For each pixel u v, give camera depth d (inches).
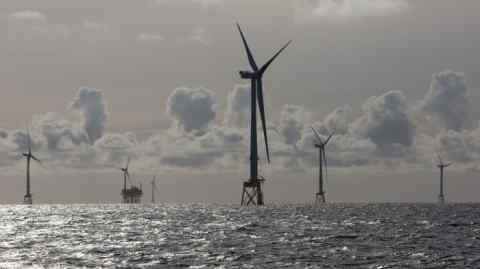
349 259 6894.7
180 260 6948.8
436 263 6579.7
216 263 6697.8
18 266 6648.6
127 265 6633.9
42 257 7357.3
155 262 6820.9
